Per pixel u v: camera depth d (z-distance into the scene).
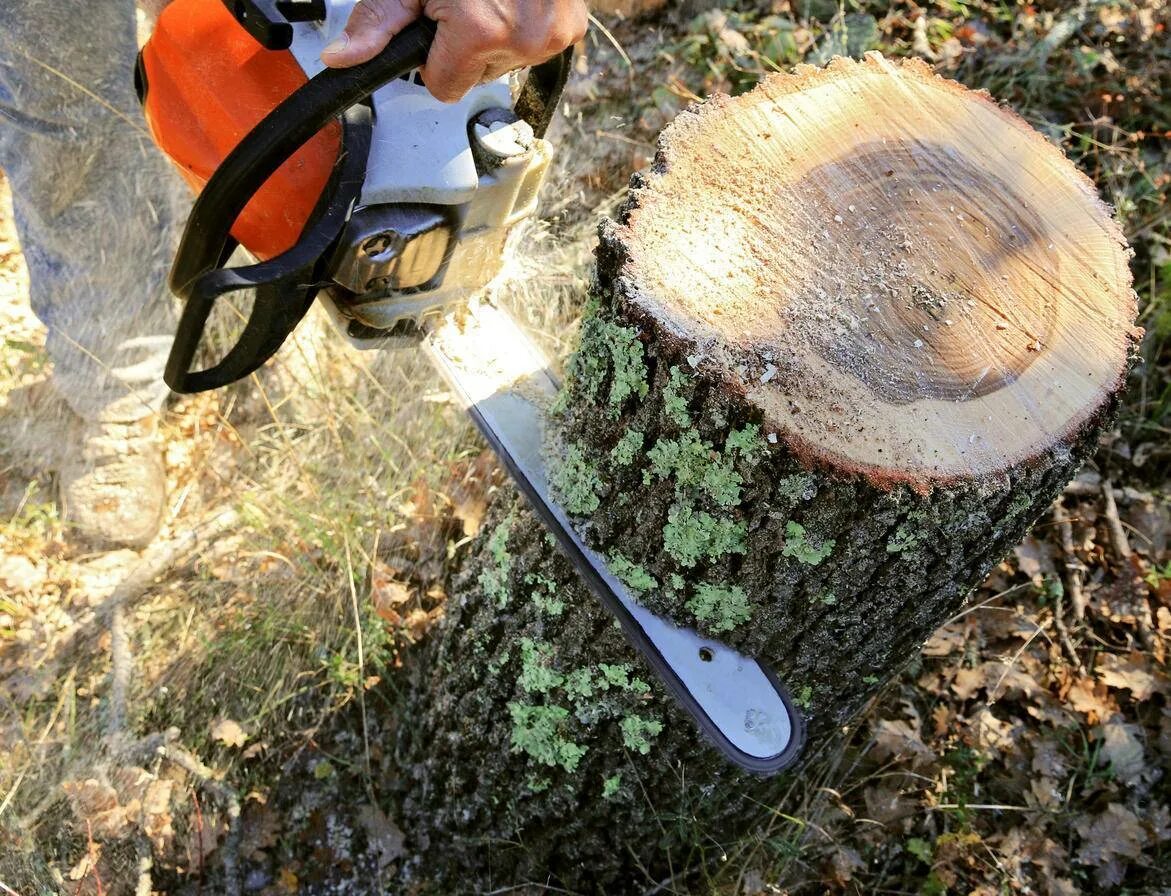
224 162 0.61
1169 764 1.11
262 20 0.65
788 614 0.73
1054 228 0.74
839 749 1.07
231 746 1.12
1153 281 1.34
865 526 0.65
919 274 0.70
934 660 1.16
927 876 1.05
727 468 0.65
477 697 0.95
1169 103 1.51
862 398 0.65
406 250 0.69
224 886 1.07
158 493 1.23
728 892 1.00
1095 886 1.06
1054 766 1.10
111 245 1.02
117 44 0.89
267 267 0.63
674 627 0.76
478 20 0.57
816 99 0.78
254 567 1.18
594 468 0.73
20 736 1.10
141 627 1.17
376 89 0.60
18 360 1.27
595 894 1.04
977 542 0.69
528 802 0.97
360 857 1.09
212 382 0.74
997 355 0.68
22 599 1.18
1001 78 1.51
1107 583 1.21
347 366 1.26
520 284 1.25
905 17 1.58
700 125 0.74
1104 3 1.55
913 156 0.75
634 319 0.65
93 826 1.05
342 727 1.14
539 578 0.83
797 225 0.71
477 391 0.81
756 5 1.60
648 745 0.85
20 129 0.91
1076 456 0.68
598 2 1.58
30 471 1.23
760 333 0.65
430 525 1.19
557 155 1.45
